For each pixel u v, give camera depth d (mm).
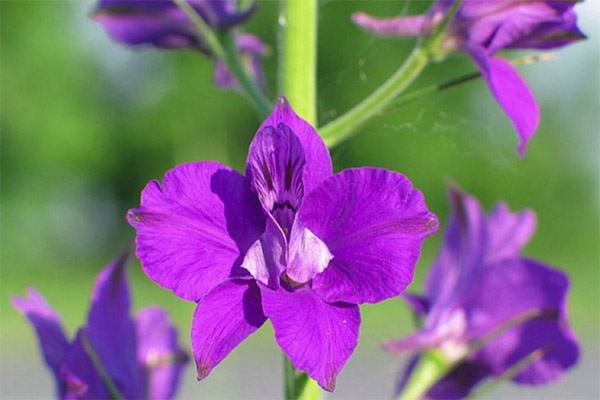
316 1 217
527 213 240
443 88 215
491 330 235
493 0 217
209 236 181
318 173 184
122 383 229
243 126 1737
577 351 233
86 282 1721
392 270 178
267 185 182
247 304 178
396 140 1674
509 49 220
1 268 1778
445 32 219
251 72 266
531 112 214
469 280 238
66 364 220
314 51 216
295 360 174
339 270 181
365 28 226
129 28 249
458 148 1605
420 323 244
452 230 242
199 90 1712
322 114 411
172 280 178
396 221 179
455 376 239
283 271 181
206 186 181
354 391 876
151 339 241
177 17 245
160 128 1791
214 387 577
